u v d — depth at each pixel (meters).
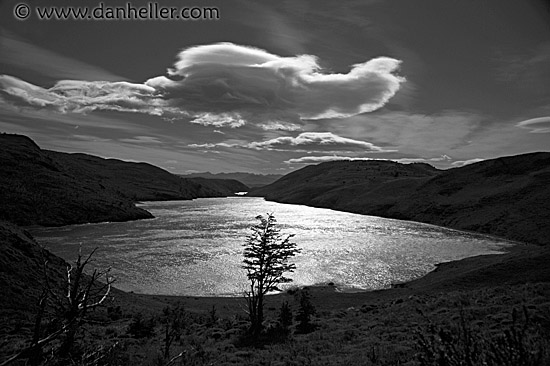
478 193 129.75
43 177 138.50
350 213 162.75
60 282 32.84
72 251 67.44
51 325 7.95
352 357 13.75
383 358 12.59
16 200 113.06
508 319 15.95
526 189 114.81
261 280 28.59
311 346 17.75
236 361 15.61
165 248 71.31
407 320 21.52
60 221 111.12
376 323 22.03
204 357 16.08
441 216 122.19
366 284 48.47
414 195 154.62
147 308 32.53
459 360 5.06
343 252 68.31
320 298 40.28
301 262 59.84
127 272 52.97
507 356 4.75
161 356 14.90
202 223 117.50
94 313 25.97
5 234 37.19
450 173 165.00
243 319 29.44
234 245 74.50
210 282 48.75
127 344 18.03
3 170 131.62
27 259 34.09
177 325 23.30
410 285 46.38
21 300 26.73
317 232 96.19
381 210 154.00
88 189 146.38
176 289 45.78
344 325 23.89
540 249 46.56
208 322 27.31
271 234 31.02
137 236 87.56
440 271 52.12
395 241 81.38
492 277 38.53
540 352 4.68
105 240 81.38
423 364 5.48
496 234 92.56
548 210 94.38
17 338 16.33
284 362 14.38
